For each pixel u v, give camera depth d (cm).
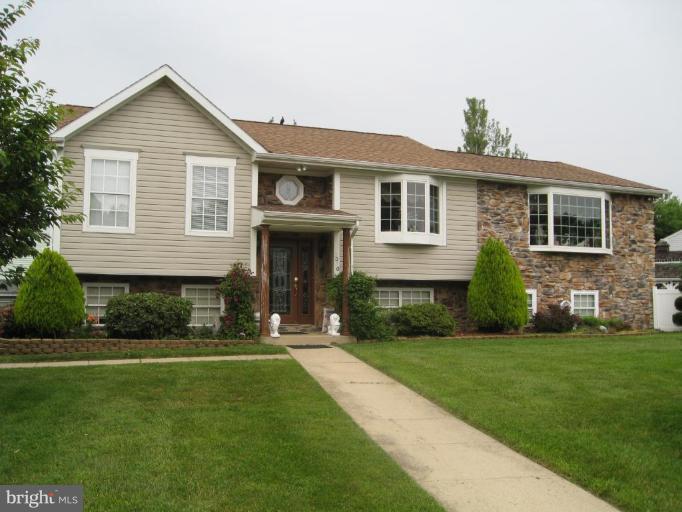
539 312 1680
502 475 540
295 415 698
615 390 839
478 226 1662
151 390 804
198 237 1370
